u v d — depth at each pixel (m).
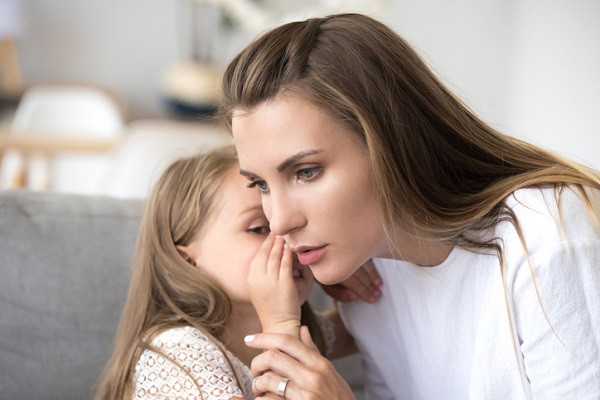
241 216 1.33
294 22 1.10
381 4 3.09
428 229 1.09
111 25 4.45
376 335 1.38
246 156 1.05
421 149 1.09
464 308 1.18
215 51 4.50
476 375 1.12
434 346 1.24
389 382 1.40
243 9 3.76
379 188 1.04
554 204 1.07
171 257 1.36
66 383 1.48
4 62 4.18
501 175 1.16
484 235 1.12
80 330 1.48
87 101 3.76
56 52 4.45
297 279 1.29
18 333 1.47
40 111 3.69
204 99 3.93
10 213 1.49
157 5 4.45
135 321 1.36
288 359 1.13
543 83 3.34
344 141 1.02
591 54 2.93
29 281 1.47
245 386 1.30
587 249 1.04
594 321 1.03
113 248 1.51
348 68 1.04
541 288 1.04
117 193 2.40
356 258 1.08
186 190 1.38
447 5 3.82
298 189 1.04
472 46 3.78
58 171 3.21
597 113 2.88
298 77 1.02
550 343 1.05
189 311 1.35
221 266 1.34
